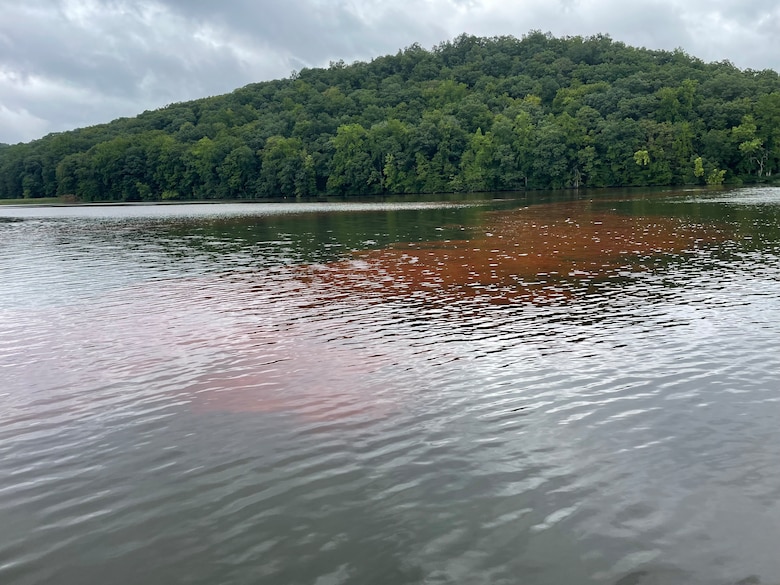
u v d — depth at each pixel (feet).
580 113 352.08
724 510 25.25
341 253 108.47
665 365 43.29
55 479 30.32
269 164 403.13
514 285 73.82
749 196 211.61
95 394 42.16
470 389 40.06
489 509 25.86
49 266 103.19
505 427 33.99
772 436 31.78
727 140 312.91
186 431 35.32
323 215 208.23
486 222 158.40
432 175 378.73
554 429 33.53
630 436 32.37
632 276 76.43
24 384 44.88
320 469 29.96
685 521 24.57
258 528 25.22
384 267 91.25
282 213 226.79
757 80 374.02
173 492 28.48
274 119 485.97
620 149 328.70
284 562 22.93
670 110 337.72
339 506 26.55
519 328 54.54
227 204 327.67
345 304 67.31
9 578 22.71
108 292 79.10
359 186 391.86
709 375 40.98
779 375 40.47
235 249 119.34
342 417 36.24
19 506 27.91
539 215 173.27
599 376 41.55
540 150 343.05
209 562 23.16
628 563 22.16
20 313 68.49
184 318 63.41
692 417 34.47
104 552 24.13
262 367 46.47
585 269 82.58
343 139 390.21
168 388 42.78
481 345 49.80
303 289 76.64
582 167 344.90
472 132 394.73
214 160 421.18
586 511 25.48
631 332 51.88
